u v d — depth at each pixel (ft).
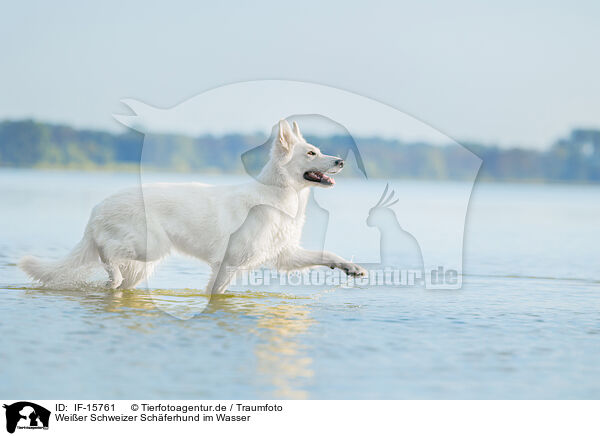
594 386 20.29
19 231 54.85
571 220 77.25
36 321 25.73
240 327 25.67
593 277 39.32
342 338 24.52
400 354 22.80
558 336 25.35
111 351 22.36
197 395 19.01
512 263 44.73
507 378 20.81
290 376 20.54
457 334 25.39
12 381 19.71
